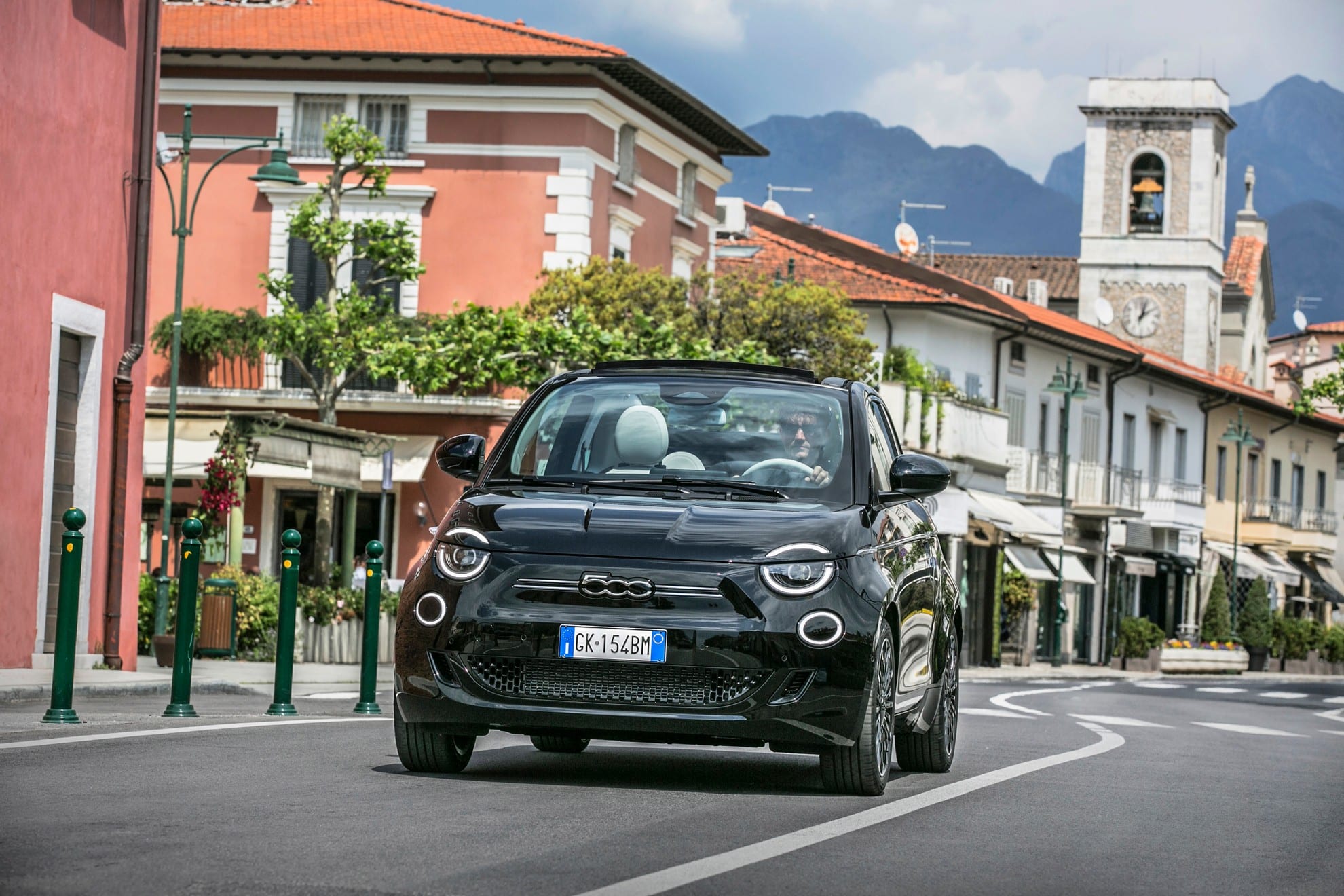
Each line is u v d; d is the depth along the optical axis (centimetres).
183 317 4062
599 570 888
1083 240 7919
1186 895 698
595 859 696
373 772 968
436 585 905
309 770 966
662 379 1047
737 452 994
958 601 1176
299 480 3100
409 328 3959
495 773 988
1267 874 773
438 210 4097
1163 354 7731
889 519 989
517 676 891
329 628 2795
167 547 2688
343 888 613
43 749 1027
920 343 5353
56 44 1927
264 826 750
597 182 4125
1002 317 5488
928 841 801
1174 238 7800
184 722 1293
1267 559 7719
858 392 1061
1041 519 5353
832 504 965
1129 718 2292
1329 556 8400
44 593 1945
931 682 1070
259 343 4022
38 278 1902
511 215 4072
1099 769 1259
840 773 931
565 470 988
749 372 1059
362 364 3759
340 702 1891
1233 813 1007
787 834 791
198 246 4169
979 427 5212
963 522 4681
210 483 2738
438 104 4103
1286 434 7981
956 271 8825
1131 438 6594
